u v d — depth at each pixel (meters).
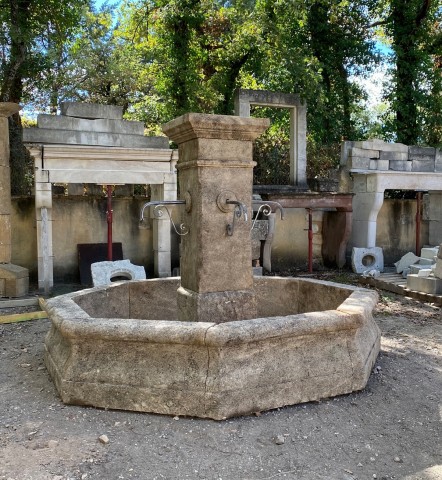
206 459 2.79
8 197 7.55
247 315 4.04
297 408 3.37
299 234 10.59
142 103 14.44
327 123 12.97
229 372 3.19
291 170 10.83
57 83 13.73
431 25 12.77
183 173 4.19
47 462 2.73
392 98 12.42
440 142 12.10
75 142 8.08
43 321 6.10
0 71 9.79
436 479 2.70
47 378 3.97
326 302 4.93
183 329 3.19
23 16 9.39
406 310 6.92
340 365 3.59
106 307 4.90
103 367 3.37
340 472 2.73
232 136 3.94
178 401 3.19
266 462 2.78
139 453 2.83
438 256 7.58
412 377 4.14
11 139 9.70
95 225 9.23
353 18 13.20
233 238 4.02
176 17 11.02
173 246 9.49
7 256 7.57
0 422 3.21
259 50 11.62
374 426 3.25
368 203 10.16
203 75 12.92
